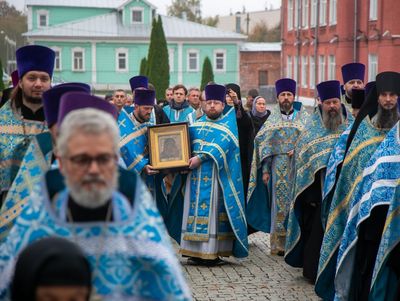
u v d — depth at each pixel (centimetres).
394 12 3092
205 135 888
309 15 4184
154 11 5691
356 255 666
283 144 980
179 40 5738
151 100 891
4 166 482
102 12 6144
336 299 670
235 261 925
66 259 250
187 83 5812
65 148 282
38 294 249
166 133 884
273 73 6028
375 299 615
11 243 293
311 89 4188
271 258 950
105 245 288
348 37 3531
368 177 632
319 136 806
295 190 813
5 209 396
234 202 888
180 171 882
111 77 5662
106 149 281
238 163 895
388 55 3138
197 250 893
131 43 5638
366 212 625
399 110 684
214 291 769
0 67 2305
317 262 792
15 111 492
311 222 827
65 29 5581
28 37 5556
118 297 287
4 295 290
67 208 293
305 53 4294
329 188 743
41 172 399
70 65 5622
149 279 294
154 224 297
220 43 5806
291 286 793
